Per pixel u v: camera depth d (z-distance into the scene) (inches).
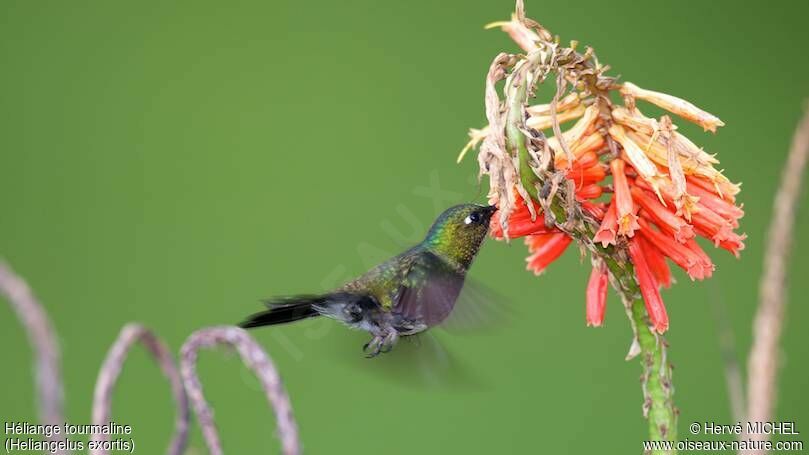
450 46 476.4
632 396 390.9
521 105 212.4
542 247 238.2
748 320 399.5
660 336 228.2
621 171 224.1
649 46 466.0
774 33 456.4
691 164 222.1
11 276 202.8
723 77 455.2
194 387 211.0
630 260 227.8
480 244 254.4
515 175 212.1
